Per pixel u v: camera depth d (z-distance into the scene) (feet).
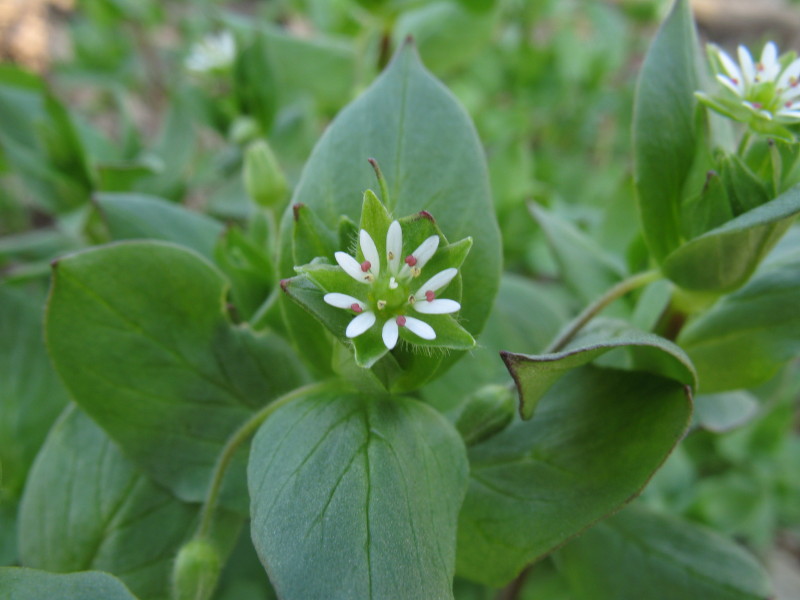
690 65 0.15
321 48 0.32
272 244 0.19
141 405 0.16
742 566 0.18
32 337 0.21
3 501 0.20
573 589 0.19
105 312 0.15
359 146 0.15
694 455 0.33
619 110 0.47
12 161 0.26
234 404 0.16
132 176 0.25
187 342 0.16
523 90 0.45
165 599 0.16
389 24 0.30
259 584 0.23
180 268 0.15
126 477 0.16
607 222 0.23
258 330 0.17
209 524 0.15
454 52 0.33
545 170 0.41
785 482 0.32
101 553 0.16
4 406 0.20
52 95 0.25
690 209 0.15
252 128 0.29
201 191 0.38
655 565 0.19
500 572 0.15
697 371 0.17
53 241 0.28
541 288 0.30
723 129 0.16
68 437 0.16
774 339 0.16
